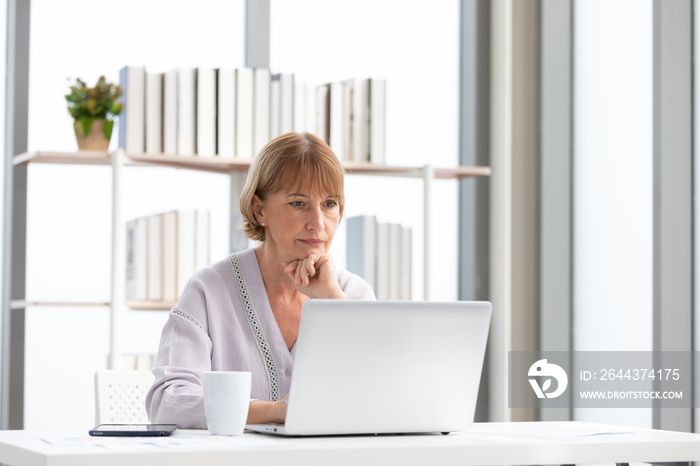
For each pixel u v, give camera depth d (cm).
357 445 125
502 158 379
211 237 342
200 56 348
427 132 383
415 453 126
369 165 337
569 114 367
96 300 330
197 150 316
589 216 353
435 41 387
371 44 373
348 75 369
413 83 380
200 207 341
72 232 328
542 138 372
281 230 177
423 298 342
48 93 327
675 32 307
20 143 321
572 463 135
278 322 182
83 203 330
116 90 309
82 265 329
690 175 302
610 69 343
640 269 324
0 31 329
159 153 312
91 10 333
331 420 140
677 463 150
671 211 305
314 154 178
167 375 163
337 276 197
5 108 328
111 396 207
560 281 365
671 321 304
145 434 138
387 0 377
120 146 314
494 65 385
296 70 360
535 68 376
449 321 146
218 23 351
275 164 177
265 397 176
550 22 371
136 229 313
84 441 129
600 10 349
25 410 319
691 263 301
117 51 336
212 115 318
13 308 318
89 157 302
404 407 145
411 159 378
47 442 128
